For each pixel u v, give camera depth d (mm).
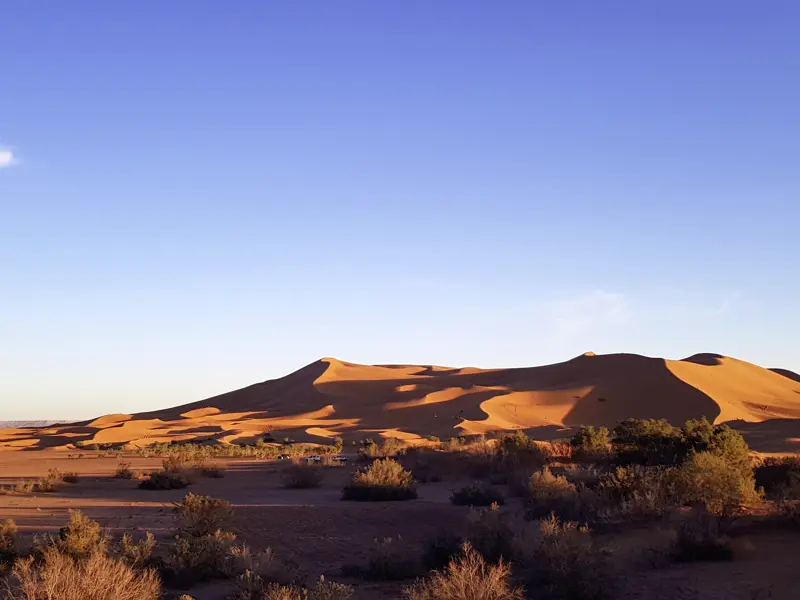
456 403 133875
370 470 32562
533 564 14312
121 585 11633
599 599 12844
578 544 14031
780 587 12133
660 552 15523
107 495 34688
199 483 41375
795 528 17672
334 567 18188
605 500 21922
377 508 27203
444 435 104688
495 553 16297
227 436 118688
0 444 120688
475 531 17125
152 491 36906
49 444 123625
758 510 20406
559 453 50000
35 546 16312
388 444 63312
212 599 14000
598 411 114875
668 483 20812
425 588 12594
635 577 14133
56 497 33406
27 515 26359
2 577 13711
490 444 51094
